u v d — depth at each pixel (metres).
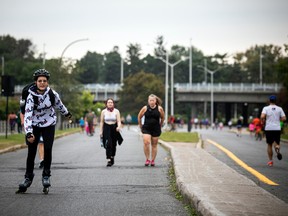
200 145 45.75
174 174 21.84
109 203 14.96
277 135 28.05
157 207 14.35
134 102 184.25
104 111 26.58
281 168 26.64
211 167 21.88
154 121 26.48
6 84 51.78
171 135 67.44
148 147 26.38
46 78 16.50
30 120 16.33
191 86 180.62
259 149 44.81
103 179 20.66
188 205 14.50
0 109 108.44
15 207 14.25
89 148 41.88
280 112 28.05
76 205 14.61
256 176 22.61
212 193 14.38
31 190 17.55
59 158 31.31
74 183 19.41
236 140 65.94
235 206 12.41
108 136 26.28
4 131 83.25
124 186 18.59
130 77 186.38
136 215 13.21
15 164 27.75
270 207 12.40
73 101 96.19
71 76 96.31
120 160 29.92
